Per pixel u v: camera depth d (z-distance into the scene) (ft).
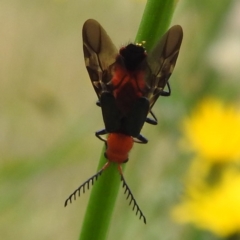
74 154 0.42
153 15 0.26
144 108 0.30
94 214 0.26
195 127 0.38
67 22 0.47
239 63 0.40
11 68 0.45
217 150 0.38
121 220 0.41
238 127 0.38
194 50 0.41
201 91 0.41
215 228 0.36
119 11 0.47
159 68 0.30
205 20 0.41
